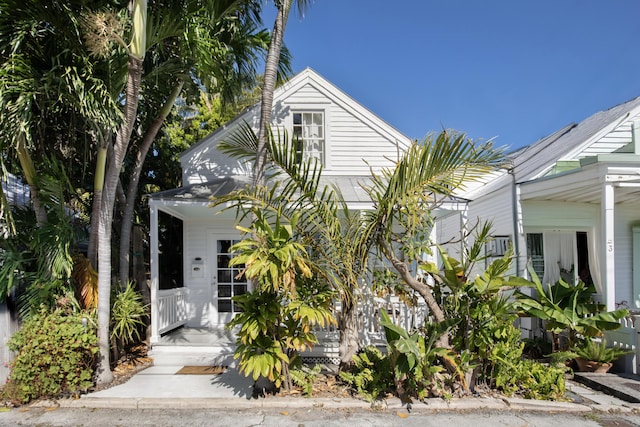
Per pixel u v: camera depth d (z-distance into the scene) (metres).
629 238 9.01
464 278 4.89
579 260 8.94
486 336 4.84
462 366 4.67
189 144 14.55
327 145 9.20
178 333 7.81
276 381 4.69
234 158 9.09
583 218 8.66
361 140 9.27
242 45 7.10
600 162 6.23
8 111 4.21
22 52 4.68
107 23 4.53
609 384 5.19
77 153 6.62
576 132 9.84
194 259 9.06
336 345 6.39
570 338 6.05
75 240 6.00
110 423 4.22
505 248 8.70
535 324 7.05
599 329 5.73
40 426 4.15
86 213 8.70
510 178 9.09
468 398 4.76
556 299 6.27
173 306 8.01
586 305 6.13
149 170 11.76
